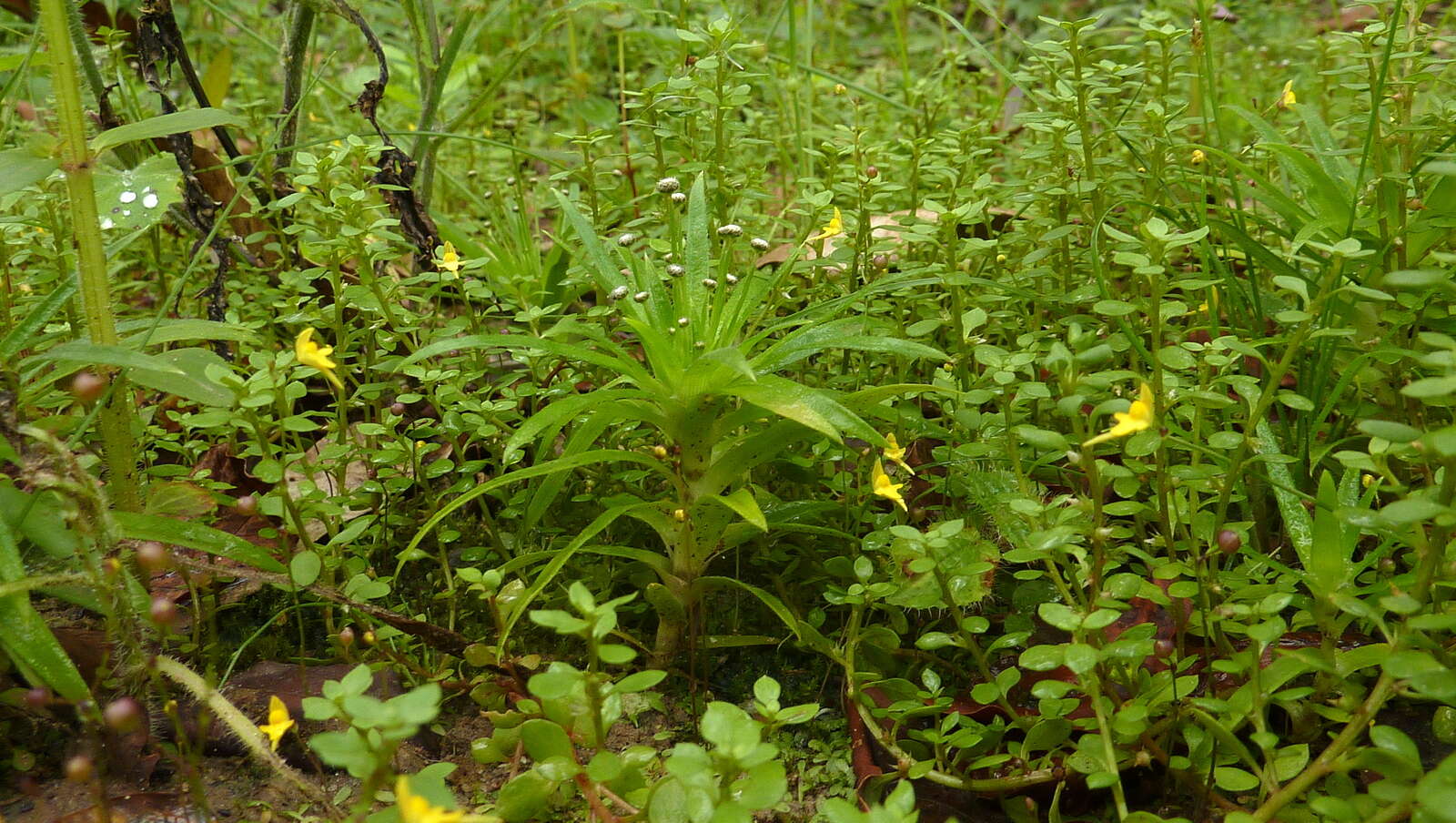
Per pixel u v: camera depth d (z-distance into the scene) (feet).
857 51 2.75
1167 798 0.91
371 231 1.15
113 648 0.93
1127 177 1.27
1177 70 1.50
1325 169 1.20
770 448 1.00
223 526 1.23
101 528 0.89
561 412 0.95
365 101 1.36
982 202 1.09
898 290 1.23
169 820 0.90
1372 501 1.10
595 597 1.11
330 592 0.97
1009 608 1.09
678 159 1.75
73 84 0.92
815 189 1.40
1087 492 1.14
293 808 0.93
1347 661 0.85
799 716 0.78
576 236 1.41
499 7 1.64
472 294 1.25
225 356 1.37
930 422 1.15
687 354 0.97
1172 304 0.97
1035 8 2.87
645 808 0.83
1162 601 0.88
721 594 1.17
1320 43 1.66
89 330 0.96
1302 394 1.11
